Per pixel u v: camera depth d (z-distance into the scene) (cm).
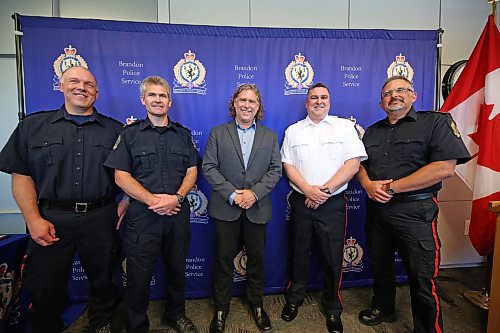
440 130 161
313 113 187
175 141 171
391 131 178
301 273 195
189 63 214
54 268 158
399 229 168
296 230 191
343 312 204
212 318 198
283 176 224
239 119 185
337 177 176
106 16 248
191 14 232
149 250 162
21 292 181
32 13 239
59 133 157
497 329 166
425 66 231
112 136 170
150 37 210
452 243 269
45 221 153
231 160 180
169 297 179
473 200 214
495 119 206
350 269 237
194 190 221
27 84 200
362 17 248
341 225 184
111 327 179
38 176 155
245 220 184
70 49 203
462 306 211
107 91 208
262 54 220
